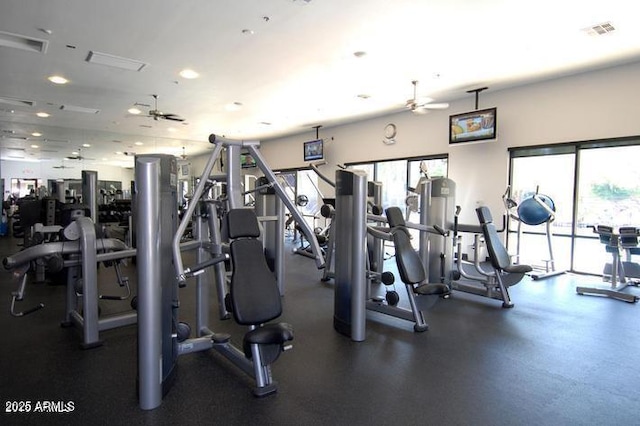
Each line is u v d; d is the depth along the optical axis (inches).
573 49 182.4
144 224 84.0
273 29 161.0
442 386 97.1
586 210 228.8
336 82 235.8
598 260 228.8
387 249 333.1
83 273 118.6
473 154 274.5
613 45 177.6
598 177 222.7
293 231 373.1
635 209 211.0
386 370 106.2
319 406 87.4
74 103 289.9
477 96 259.1
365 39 171.2
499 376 102.7
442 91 256.5
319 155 380.5
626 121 204.8
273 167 480.1
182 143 483.5
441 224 189.9
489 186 266.1
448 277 191.0
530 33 164.2
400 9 143.4
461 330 138.2
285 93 260.2
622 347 122.5
